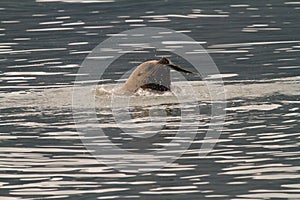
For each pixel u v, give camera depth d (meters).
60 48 73.62
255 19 84.31
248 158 43.81
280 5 91.19
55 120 50.22
